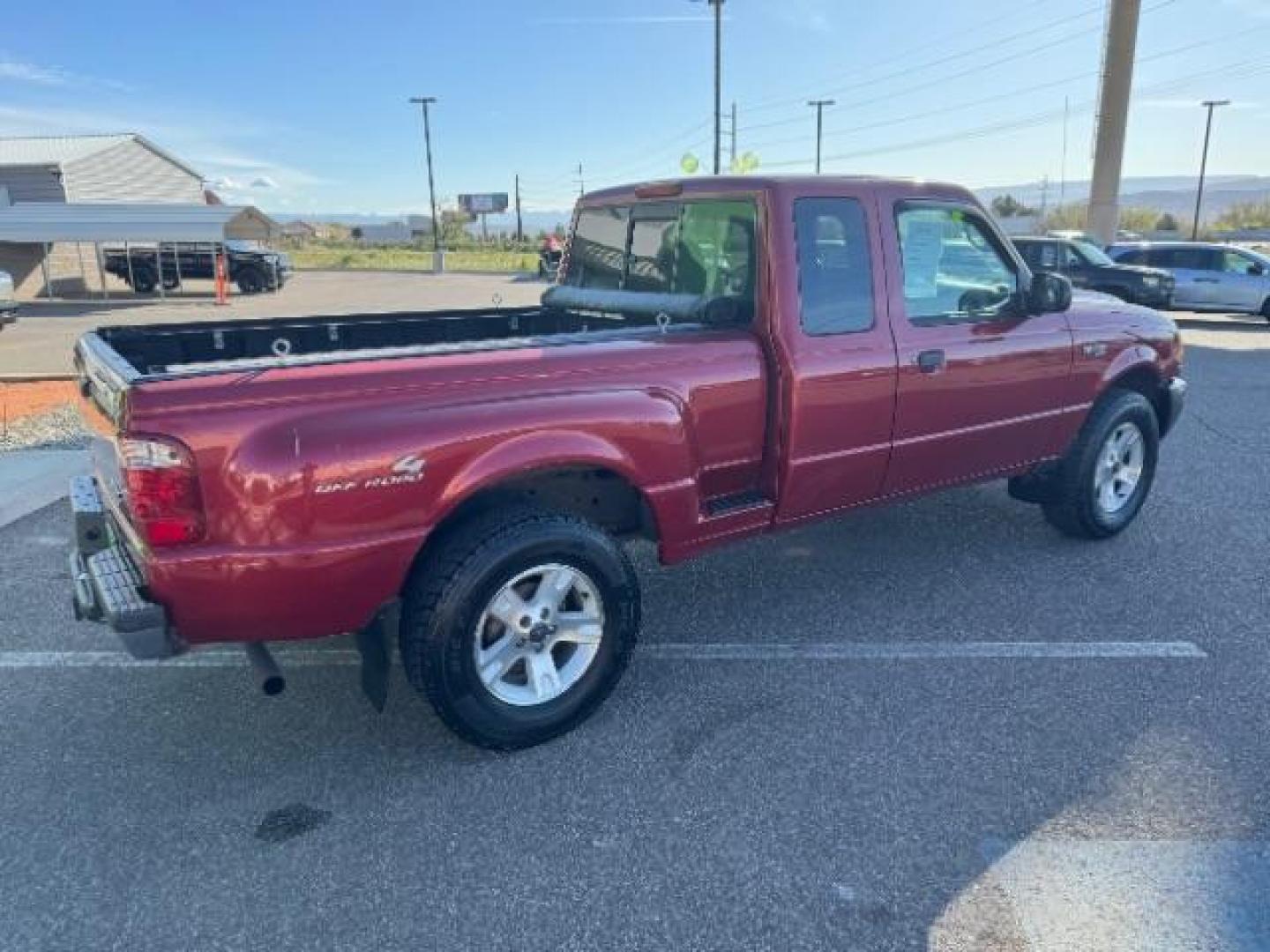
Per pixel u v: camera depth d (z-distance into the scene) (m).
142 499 2.64
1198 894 2.56
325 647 4.13
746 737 3.36
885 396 4.05
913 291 4.17
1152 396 5.57
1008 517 5.73
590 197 4.80
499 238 85.31
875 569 4.94
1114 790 3.02
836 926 2.46
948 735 3.35
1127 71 27.91
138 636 2.72
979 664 3.89
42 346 15.57
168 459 2.62
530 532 3.12
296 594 2.83
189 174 37.03
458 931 2.46
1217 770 3.12
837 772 3.14
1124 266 17.61
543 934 2.44
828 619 4.34
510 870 2.68
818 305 3.84
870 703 3.58
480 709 3.14
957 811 2.93
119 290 30.02
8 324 17.38
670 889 2.60
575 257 4.95
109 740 3.38
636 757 3.25
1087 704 3.55
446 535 3.15
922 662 3.91
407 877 2.66
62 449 7.55
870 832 2.83
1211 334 16.56
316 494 2.78
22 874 2.67
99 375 3.05
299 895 2.59
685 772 3.15
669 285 4.33
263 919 2.50
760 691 3.69
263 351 4.24
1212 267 18.27
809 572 4.90
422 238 84.25
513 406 3.11
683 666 3.90
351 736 3.40
